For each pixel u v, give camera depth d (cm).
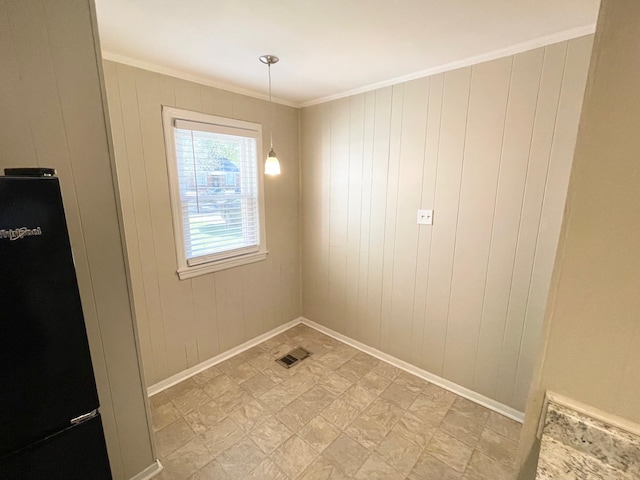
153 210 215
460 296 220
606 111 58
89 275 132
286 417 205
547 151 173
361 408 214
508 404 208
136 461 158
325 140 284
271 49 179
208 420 202
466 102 198
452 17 145
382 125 242
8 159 108
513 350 201
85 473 99
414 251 239
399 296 255
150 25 151
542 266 183
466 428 196
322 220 302
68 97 118
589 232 62
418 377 249
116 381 146
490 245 202
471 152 201
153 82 203
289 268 322
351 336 298
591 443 64
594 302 63
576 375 68
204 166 240
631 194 57
